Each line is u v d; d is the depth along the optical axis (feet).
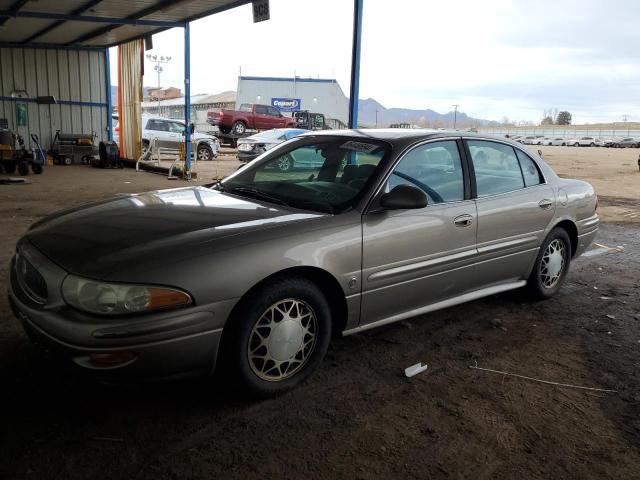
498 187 13.61
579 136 305.94
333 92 140.67
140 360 8.06
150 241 8.90
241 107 100.68
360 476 7.78
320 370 10.96
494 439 8.86
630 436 9.11
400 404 9.80
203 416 9.11
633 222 30.76
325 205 10.87
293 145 13.55
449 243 12.06
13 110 62.64
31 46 62.44
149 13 42.50
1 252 18.99
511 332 13.46
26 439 8.25
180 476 7.57
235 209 10.64
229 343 9.05
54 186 40.32
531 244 14.40
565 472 8.10
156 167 55.36
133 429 8.64
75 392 9.66
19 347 11.28
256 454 8.15
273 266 9.12
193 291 8.34
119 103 66.69
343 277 10.23
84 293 8.06
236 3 37.91
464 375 11.07
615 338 13.33
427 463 8.16
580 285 17.72
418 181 11.79
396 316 11.71
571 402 10.16
